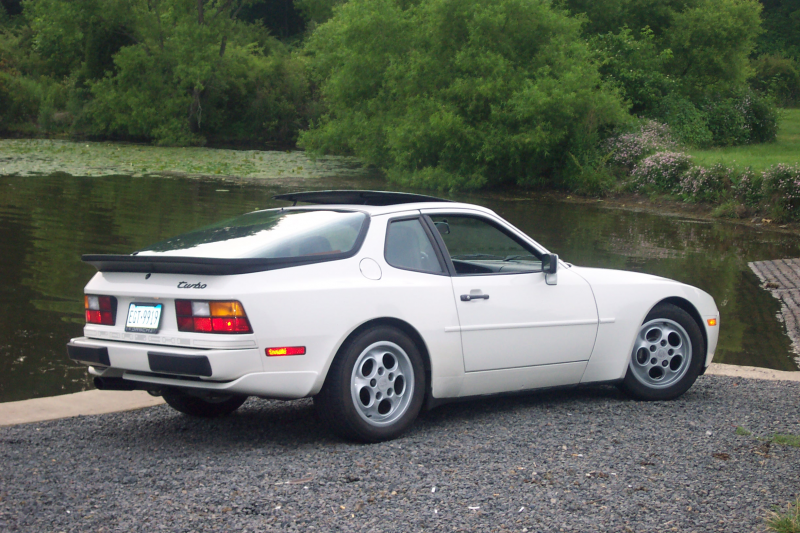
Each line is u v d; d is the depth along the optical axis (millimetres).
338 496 3457
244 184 26125
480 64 28375
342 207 4828
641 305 5453
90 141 45656
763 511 3312
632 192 26141
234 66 50094
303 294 4129
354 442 4363
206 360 3922
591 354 5281
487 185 29469
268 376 4031
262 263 4074
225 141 50562
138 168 30359
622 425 4777
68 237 14438
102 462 4027
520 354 4980
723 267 13625
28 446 4324
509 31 29094
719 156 26234
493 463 3963
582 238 17094
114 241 14094
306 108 52531
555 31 29484
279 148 46219
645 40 35812
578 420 4902
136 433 4637
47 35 48719
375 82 32594
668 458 4078
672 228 19266
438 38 30062
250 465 3938
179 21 47438
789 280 12344
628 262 13969
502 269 5176
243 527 3117
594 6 38188
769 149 31562
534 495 3484
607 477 3746
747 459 4078
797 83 61688
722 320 9531
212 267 3994
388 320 4457
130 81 46812
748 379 6344
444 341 4648
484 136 28000
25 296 9711
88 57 48656
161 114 46750
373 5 31422
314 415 5102
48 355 7285
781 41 71062
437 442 4379
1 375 6645
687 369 5562
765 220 20547
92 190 22609
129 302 4332
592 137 28391
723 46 37625
